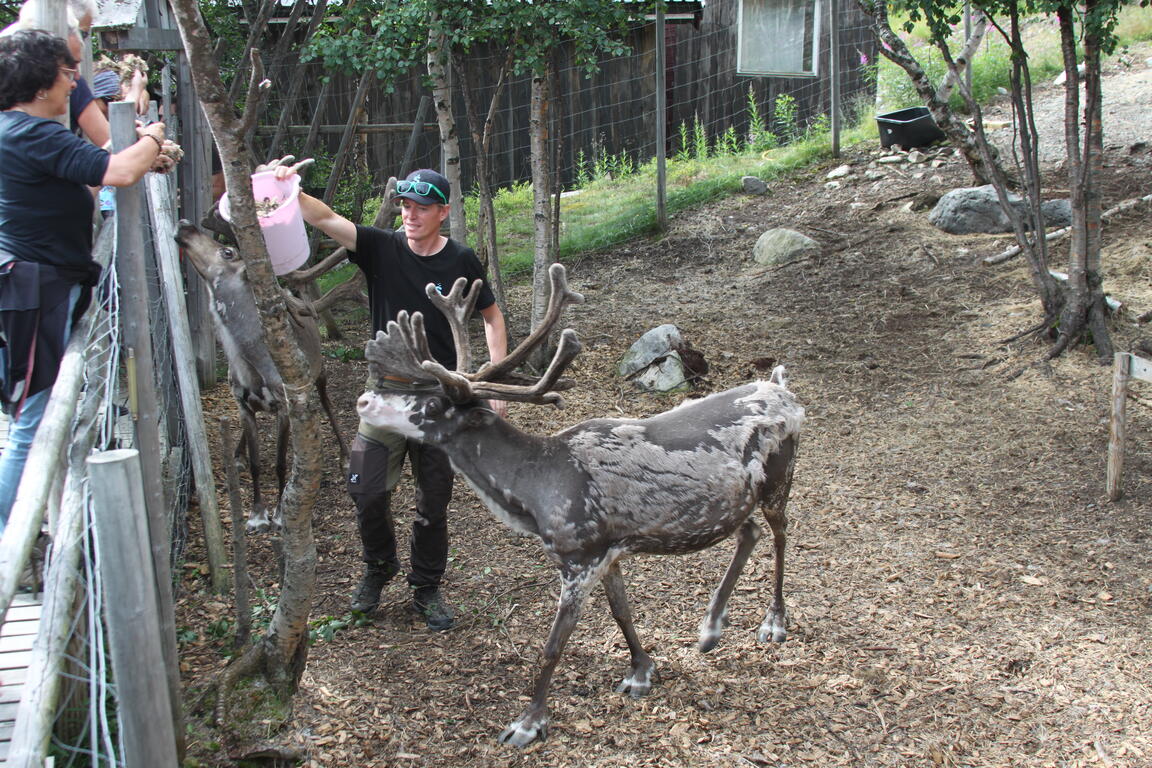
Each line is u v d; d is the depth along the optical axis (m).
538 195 7.73
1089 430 6.51
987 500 5.85
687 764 3.77
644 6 8.05
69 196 3.54
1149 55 14.23
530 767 3.74
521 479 3.92
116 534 2.21
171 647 3.25
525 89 13.20
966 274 8.77
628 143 13.96
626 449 4.00
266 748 3.54
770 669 4.36
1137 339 7.41
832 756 3.82
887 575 5.11
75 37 3.99
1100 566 5.13
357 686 4.17
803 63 10.99
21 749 2.12
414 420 3.88
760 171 11.97
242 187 3.02
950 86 11.45
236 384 5.21
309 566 3.55
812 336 8.14
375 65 6.82
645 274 9.74
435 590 4.65
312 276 4.75
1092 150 7.16
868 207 10.41
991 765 3.77
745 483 4.15
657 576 5.14
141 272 3.24
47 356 3.52
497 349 4.55
